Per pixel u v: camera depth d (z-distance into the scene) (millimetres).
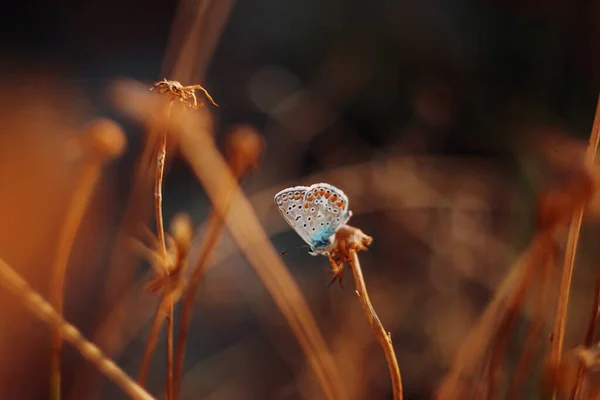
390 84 877
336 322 565
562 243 469
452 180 650
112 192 685
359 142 838
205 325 642
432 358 536
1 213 604
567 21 720
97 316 482
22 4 1002
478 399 408
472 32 863
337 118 842
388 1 946
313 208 403
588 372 384
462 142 756
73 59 963
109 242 647
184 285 387
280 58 983
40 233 605
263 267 426
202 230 468
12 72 901
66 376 533
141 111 443
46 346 540
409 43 890
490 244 558
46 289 586
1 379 525
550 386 382
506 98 774
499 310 408
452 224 586
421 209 630
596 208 396
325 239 402
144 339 614
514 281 406
